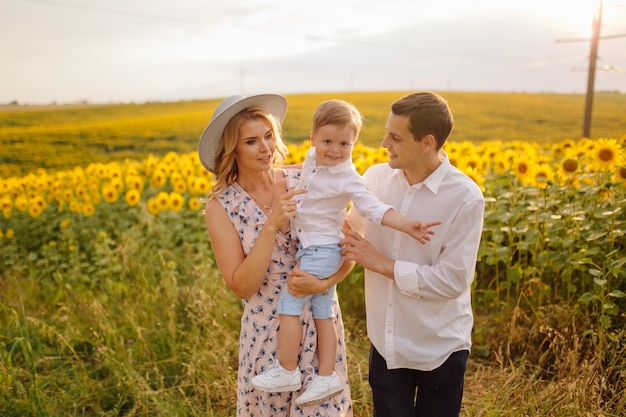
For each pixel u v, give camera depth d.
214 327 3.89
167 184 7.85
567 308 3.67
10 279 5.51
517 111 25.12
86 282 5.46
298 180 2.37
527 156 4.32
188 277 5.01
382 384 2.40
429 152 2.12
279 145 2.35
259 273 2.14
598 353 3.08
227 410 3.24
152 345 3.83
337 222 2.29
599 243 3.71
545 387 3.23
